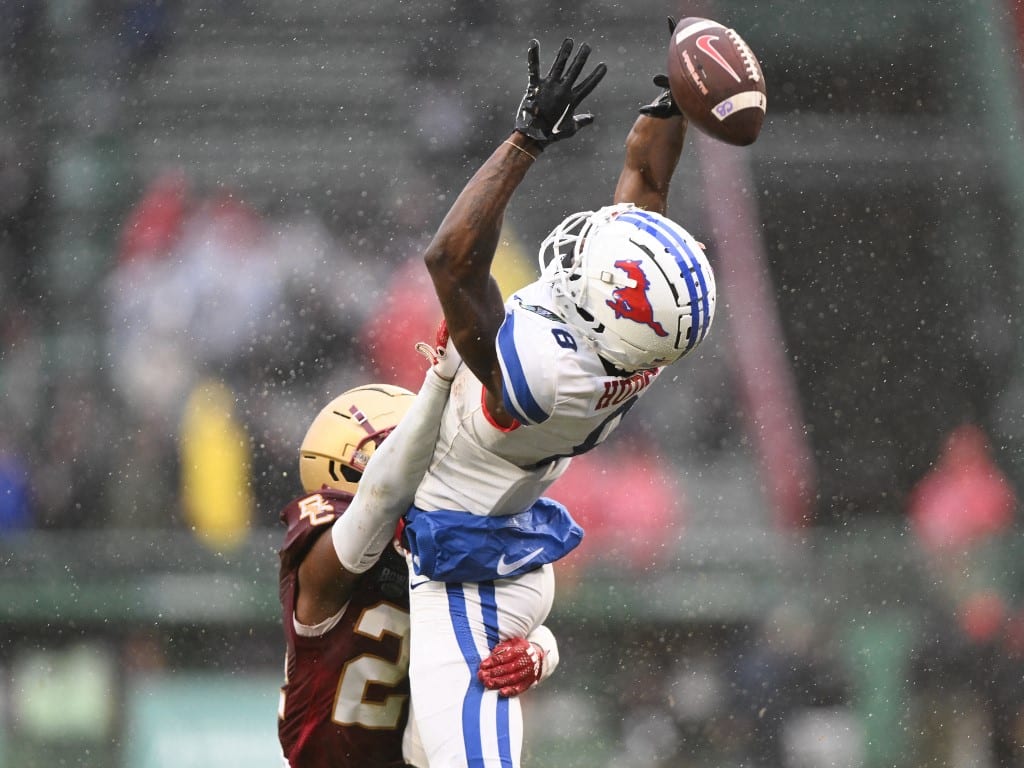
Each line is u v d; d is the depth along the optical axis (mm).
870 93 38312
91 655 25984
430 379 12000
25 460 32156
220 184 37125
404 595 13148
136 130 38062
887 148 37812
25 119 38312
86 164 37531
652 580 27562
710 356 34625
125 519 31516
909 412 34812
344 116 37969
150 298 34469
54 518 31547
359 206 36469
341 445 13391
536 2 39281
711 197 36844
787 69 38625
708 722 26047
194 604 26297
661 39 38781
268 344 33406
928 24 38594
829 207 37062
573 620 26672
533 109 11352
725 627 27062
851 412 34625
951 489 32375
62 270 35500
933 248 37031
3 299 35125
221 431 32219
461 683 12227
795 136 38000
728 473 32656
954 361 35656
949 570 28328
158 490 31719
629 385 11562
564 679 26172
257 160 37438
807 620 27312
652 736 25703
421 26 39156
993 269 36844
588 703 25969
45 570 26453
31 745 25359
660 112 12805
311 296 34094
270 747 24969
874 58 38375
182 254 35250
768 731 26156
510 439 11805
